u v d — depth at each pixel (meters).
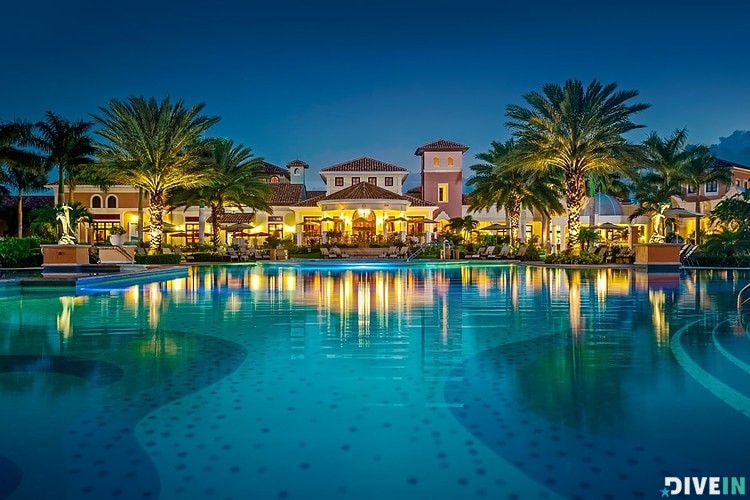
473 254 39.22
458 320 8.75
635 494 2.88
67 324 8.35
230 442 3.54
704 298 12.04
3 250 25.83
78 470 3.14
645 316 9.12
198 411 4.13
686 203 53.09
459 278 19.34
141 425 3.84
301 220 50.47
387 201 43.81
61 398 4.44
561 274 21.81
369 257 41.09
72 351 6.29
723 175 44.28
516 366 5.54
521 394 4.55
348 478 3.06
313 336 7.30
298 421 3.93
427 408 4.21
